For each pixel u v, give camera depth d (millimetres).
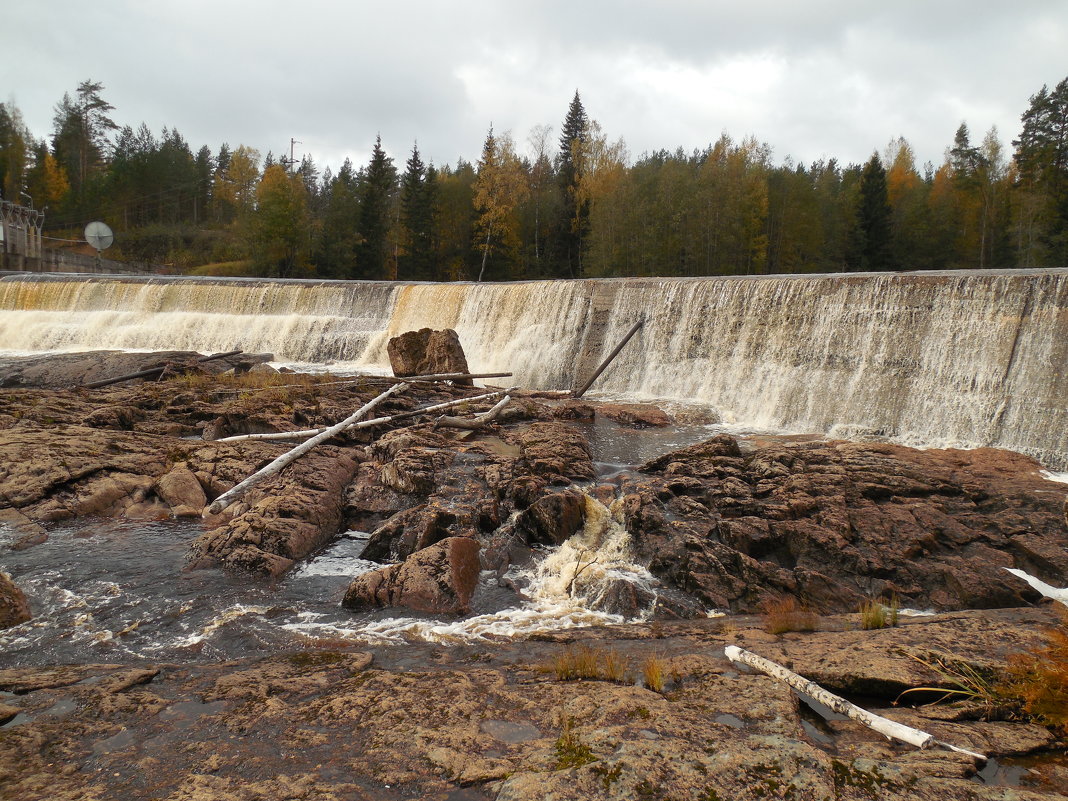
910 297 19953
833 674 6273
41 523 10727
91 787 4551
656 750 4875
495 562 10086
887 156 92062
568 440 15336
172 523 11164
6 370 23797
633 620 8602
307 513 10844
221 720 5531
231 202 98438
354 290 34344
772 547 10258
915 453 15102
